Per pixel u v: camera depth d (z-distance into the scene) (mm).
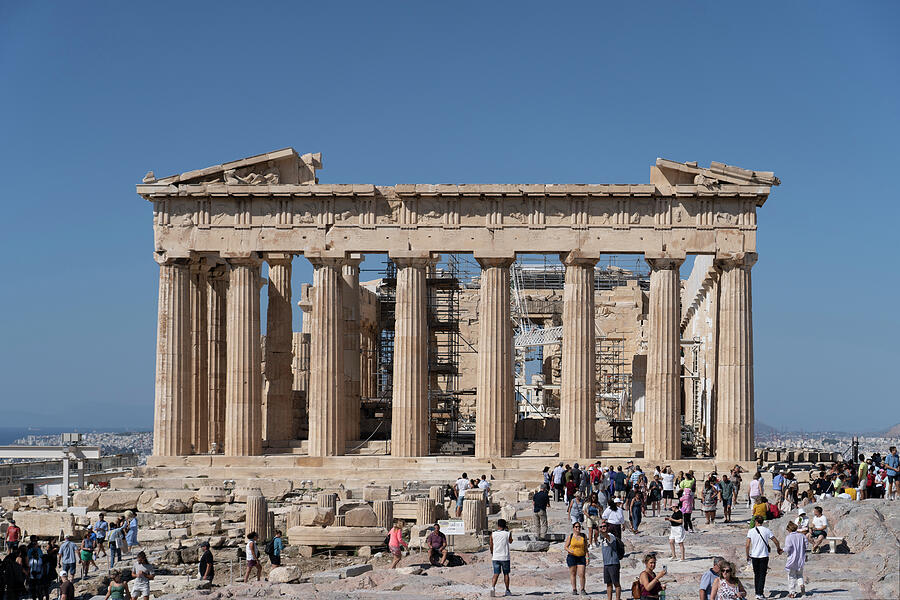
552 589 37219
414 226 66000
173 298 66938
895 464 51625
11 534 52281
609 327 90562
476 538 46094
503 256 65438
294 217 66750
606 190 65125
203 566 44406
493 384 65188
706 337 79688
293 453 68625
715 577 29703
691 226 65125
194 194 66875
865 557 37969
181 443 66562
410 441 65312
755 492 51438
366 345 85938
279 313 71938
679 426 65062
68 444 73312
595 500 50406
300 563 46875
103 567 49906
